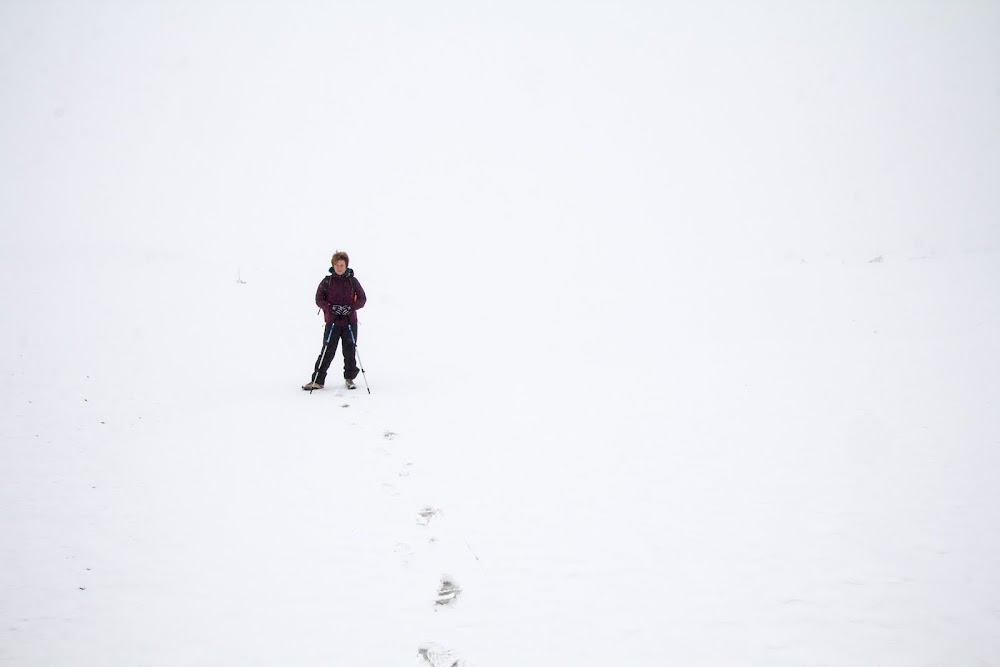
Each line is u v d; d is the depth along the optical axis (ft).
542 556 13.56
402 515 15.65
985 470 16.65
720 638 10.64
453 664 10.20
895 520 14.40
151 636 11.05
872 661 9.91
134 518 15.60
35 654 10.49
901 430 19.98
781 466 17.88
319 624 11.34
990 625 10.68
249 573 13.09
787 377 27.78
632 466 18.49
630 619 11.26
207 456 19.85
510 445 20.63
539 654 10.39
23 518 15.53
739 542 13.80
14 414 24.16
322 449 20.42
